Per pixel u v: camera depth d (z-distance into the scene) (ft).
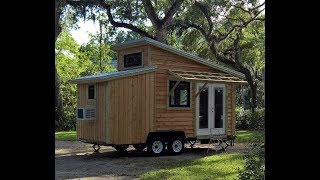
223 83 44.86
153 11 77.10
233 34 101.96
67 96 107.55
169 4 92.27
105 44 128.36
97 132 40.19
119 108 39.19
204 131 44.14
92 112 40.52
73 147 49.03
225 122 45.62
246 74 97.25
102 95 39.52
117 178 26.86
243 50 102.99
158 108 41.63
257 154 17.47
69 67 118.73
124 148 41.34
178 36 99.09
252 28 100.99
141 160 36.78
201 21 94.53
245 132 69.05
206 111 44.50
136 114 40.22
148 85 41.16
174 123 42.39
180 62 43.65
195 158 37.55
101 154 41.83
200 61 44.65
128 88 39.86
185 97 43.32
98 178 26.89
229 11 96.58
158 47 42.24
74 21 89.71
